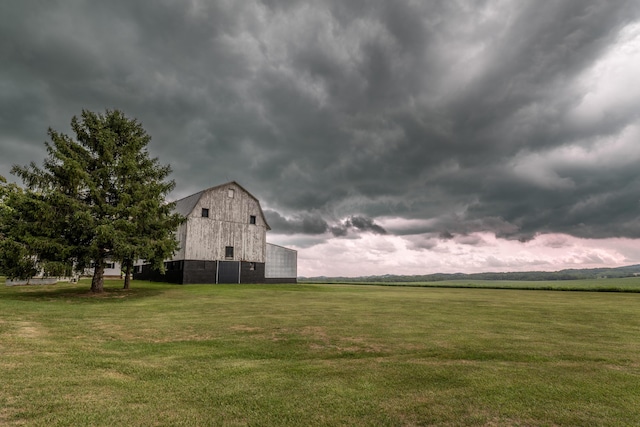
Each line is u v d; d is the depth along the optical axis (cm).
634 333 1148
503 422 475
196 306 1738
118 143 2497
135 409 493
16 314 1278
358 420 473
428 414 496
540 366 746
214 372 676
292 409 505
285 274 4619
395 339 1001
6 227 2125
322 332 1091
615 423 476
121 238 2131
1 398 511
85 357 756
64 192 2206
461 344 945
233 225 4131
